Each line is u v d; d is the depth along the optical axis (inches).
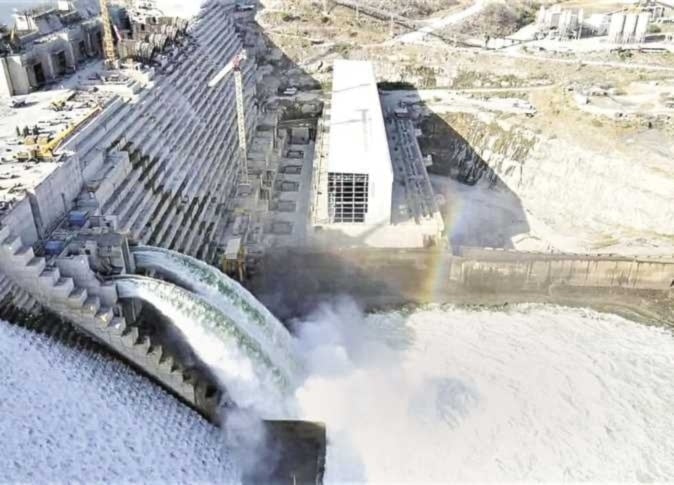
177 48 3823.8
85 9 3823.8
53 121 2534.5
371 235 3275.1
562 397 2490.2
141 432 1763.0
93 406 1731.1
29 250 1807.3
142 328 2058.3
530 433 2317.9
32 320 1825.8
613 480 2155.5
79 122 2470.5
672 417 2415.1
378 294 3093.0
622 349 2765.7
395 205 3521.2
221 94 4015.8
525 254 3161.9
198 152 3248.0
